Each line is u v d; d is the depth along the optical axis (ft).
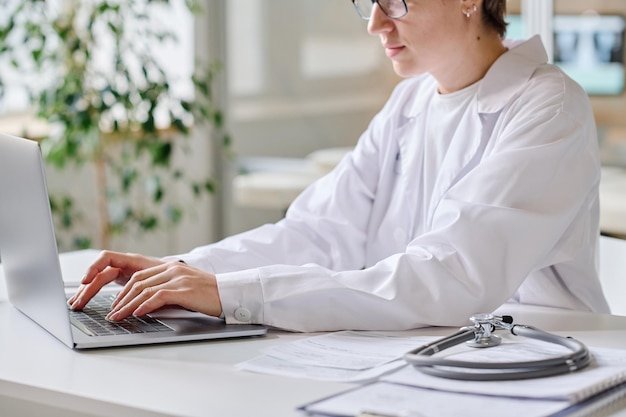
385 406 3.20
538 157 4.97
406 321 4.61
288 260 6.12
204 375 3.76
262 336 4.48
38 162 4.12
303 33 14.25
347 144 14.10
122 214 13.58
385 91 13.69
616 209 10.04
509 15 11.71
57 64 12.76
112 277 5.09
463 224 4.80
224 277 4.67
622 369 3.56
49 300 4.40
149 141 13.12
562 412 3.18
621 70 11.30
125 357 4.06
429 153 6.04
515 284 4.77
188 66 14.98
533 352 3.85
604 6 11.31
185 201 15.11
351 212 6.34
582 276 5.53
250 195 14.67
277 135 14.69
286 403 3.38
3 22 13.04
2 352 4.17
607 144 11.53
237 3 14.75
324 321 4.60
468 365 3.48
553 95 5.32
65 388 3.61
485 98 5.64
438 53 5.70
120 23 12.87
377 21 5.68
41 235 4.30
